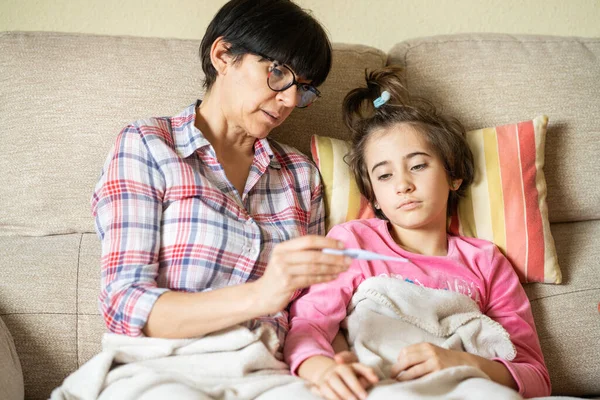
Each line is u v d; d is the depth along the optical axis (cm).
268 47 115
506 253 139
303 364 106
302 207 136
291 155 139
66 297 129
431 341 117
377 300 119
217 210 119
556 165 150
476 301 127
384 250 130
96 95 140
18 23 172
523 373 114
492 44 158
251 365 104
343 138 152
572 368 135
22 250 134
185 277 114
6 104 139
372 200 141
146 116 141
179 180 116
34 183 137
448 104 152
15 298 127
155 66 144
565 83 155
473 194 142
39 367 124
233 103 120
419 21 188
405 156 129
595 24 192
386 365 110
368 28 187
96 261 134
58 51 143
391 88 144
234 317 101
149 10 176
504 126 144
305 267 95
